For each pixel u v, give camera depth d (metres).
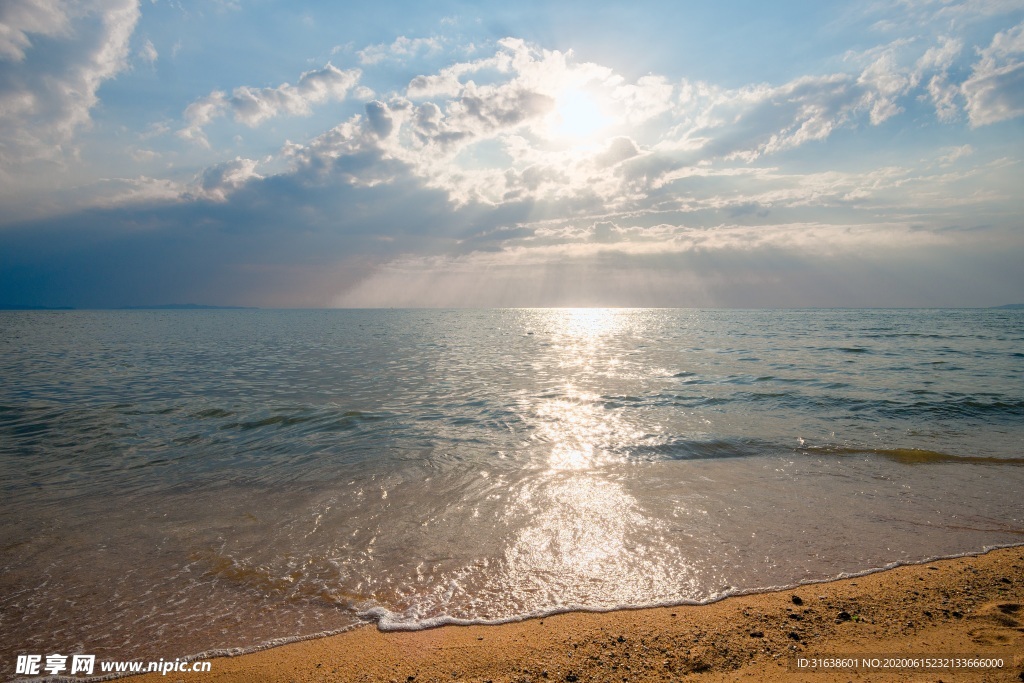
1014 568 6.12
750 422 13.66
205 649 4.81
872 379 20.42
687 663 4.49
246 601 5.56
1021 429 12.82
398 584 5.90
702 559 6.42
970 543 6.81
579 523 7.43
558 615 5.34
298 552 6.59
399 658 4.67
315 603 5.54
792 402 16.16
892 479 9.28
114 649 4.79
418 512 7.82
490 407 15.92
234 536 7.01
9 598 5.54
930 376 21.17
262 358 32.41
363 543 6.83
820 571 6.13
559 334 59.03
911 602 5.41
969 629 4.87
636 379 21.73
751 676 4.25
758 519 7.57
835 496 8.45
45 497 8.41
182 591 5.72
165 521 7.48
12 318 129.50
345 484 9.03
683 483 9.10
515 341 47.72
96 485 9.01
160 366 27.70
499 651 4.75
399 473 9.62
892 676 4.17
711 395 17.55
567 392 18.61
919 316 110.31
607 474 9.58
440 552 6.60
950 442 11.70
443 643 4.89
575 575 6.09
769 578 5.99
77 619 5.21
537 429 13.04
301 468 9.94
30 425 13.59
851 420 13.82
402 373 24.58
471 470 9.80
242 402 16.89
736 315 132.50
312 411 15.31
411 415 14.75
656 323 86.69
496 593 5.73
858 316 113.56
